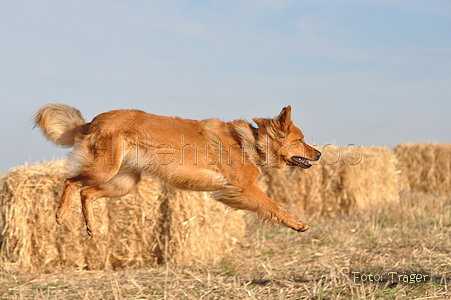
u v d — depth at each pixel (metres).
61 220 5.32
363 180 10.07
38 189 6.84
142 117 5.61
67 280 6.18
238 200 5.66
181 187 5.70
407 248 6.64
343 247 7.06
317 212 9.88
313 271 5.87
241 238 7.89
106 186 5.81
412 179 13.12
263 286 5.25
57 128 5.68
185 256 6.67
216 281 5.65
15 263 6.79
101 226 6.78
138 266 6.79
